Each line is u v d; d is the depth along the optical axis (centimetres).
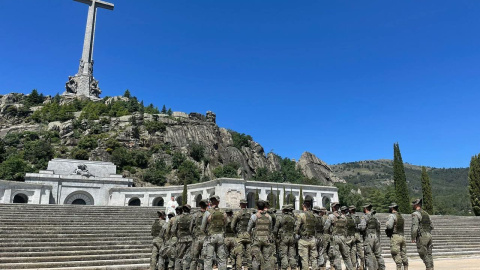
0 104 11400
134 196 5556
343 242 1077
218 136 11512
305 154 13650
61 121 10162
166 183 7812
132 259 1439
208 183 4869
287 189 5162
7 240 1475
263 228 938
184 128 10744
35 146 7988
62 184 5425
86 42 12206
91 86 12312
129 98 13112
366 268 1180
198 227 976
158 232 1174
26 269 1227
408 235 2412
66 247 1473
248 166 11131
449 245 2166
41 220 1956
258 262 916
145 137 9575
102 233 1784
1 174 6197
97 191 5650
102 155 8219
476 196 4116
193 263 954
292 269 959
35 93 12100
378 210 8800
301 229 991
